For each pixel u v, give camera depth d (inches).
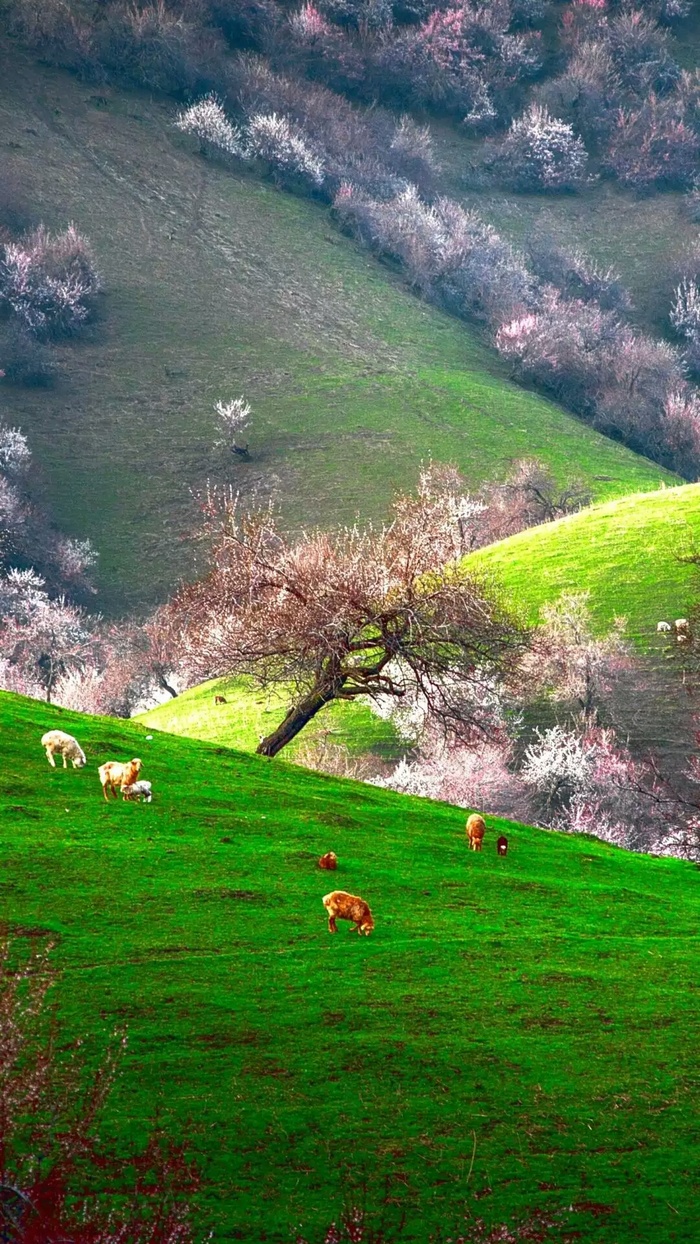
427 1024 770.2
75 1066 671.8
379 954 880.3
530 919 1012.5
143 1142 610.2
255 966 834.2
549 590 3440.0
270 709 3161.9
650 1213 595.8
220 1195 579.8
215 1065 692.7
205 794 1267.2
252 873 1029.2
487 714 2628.0
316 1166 611.8
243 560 1923.0
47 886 935.7
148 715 3440.0
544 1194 605.0
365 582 1833.2
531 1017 795.4
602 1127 666.8
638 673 3080.7
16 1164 561.9
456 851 1219.2
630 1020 804.0
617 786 2716.5
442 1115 665.6
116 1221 533.3
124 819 1131.3
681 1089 711.7
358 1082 690.8
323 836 1182.3
